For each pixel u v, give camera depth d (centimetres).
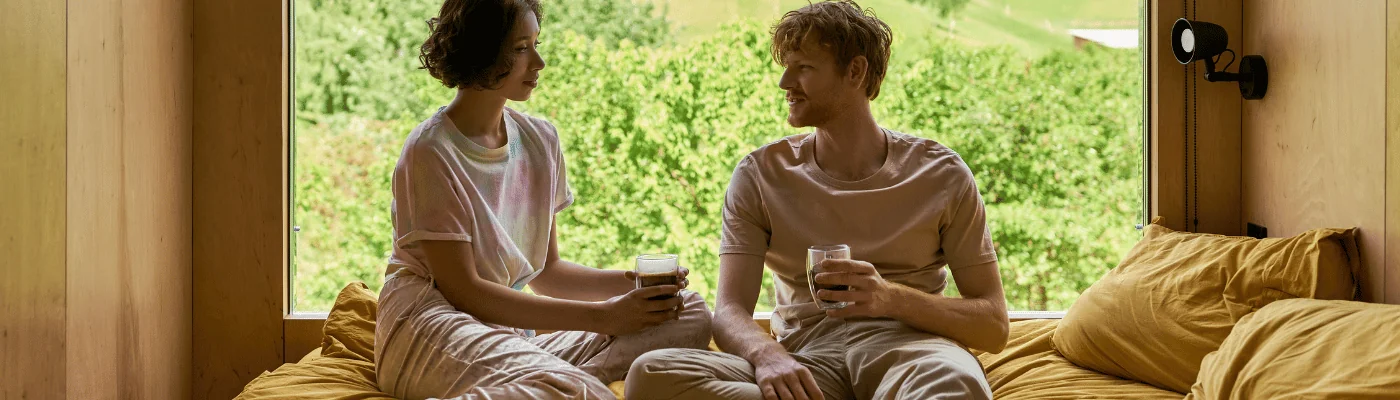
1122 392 223
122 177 245
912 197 214
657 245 303
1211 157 288
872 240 215
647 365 187
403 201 224
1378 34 219
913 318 200
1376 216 221
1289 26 260
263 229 289
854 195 215
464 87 228
